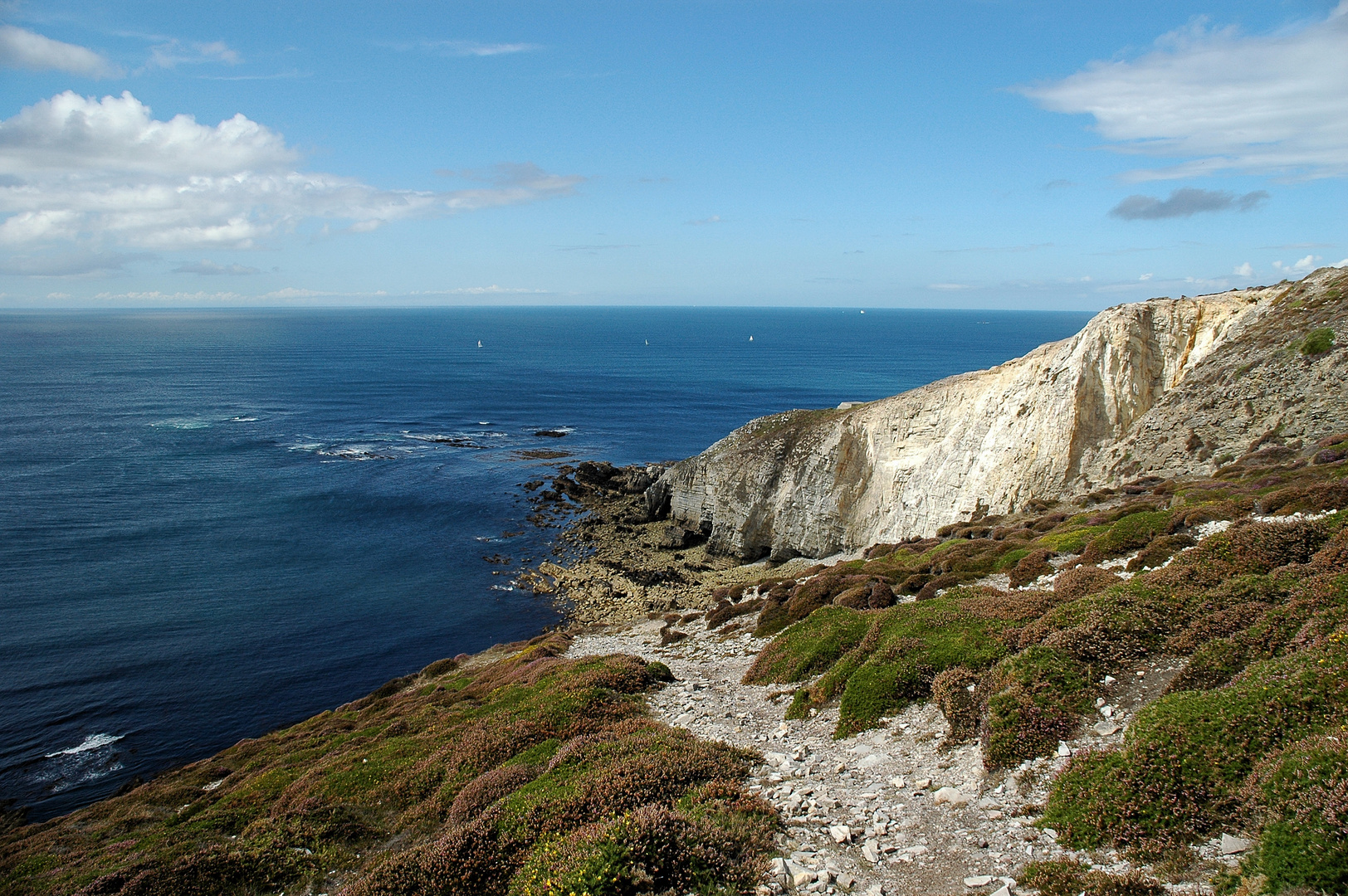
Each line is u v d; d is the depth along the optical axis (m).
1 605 57.03
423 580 66.88
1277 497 23.89
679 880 11.86
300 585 64.19
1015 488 53.19
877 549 50.00
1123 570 24.05
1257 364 43.06
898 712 18.38
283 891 16.16
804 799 14.91
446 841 14.59
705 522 79.12
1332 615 13.45
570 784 16.03
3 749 39.97
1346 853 8.33
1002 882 10.98
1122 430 49.81
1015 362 60.03
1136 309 52.62
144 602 58.88
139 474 96.12
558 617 59.66
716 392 195.75
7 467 96.62
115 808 29.28
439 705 31.83
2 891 19.20
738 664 30.19
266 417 141.38
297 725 38.03
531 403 168.62
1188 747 11.48
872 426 68.94
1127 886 9.91
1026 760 14.01
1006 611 21.30
